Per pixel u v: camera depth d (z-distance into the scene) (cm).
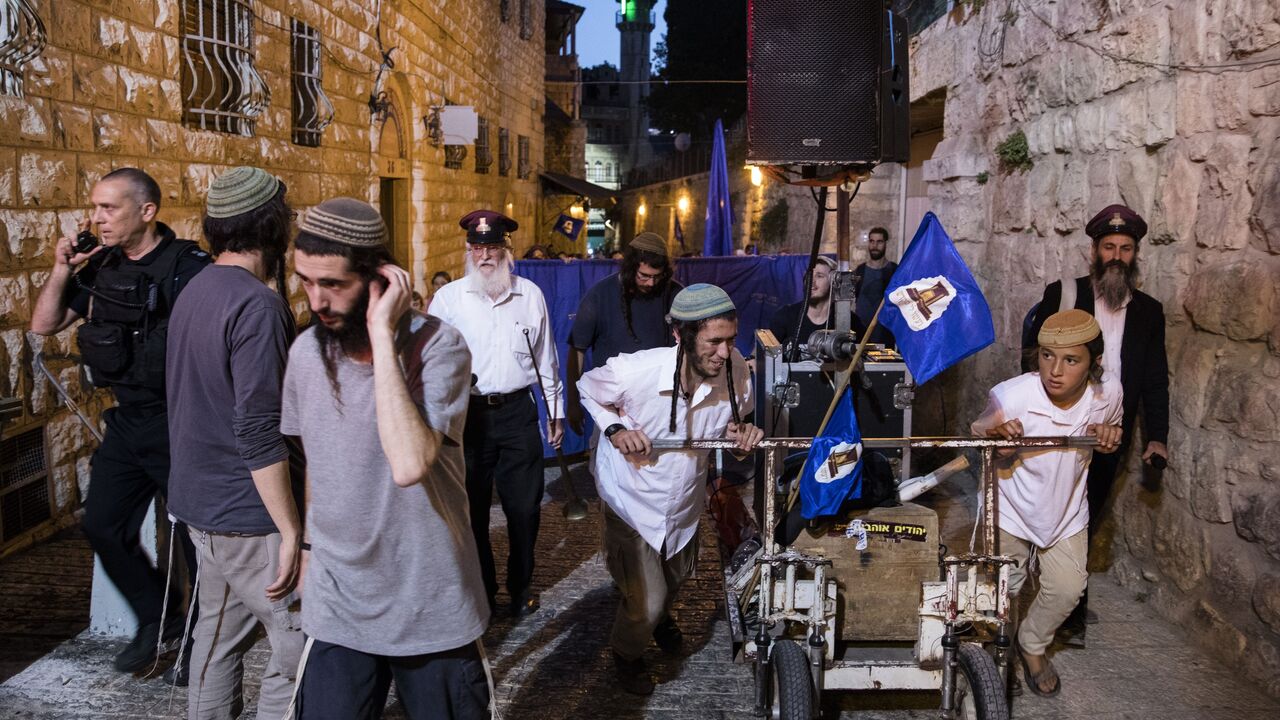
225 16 733
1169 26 486
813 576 343
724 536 520
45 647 417
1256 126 423
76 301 373
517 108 2364
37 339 541
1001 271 709
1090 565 545
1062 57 607
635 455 344
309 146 925
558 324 818
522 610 471
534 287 462
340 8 1014
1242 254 430
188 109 699
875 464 362
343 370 226
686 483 359
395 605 229
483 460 447
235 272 287
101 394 614
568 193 3045
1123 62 529
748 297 943
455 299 451
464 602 236
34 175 528
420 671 236
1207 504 441
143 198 354
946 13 852
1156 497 488
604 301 493
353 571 229
